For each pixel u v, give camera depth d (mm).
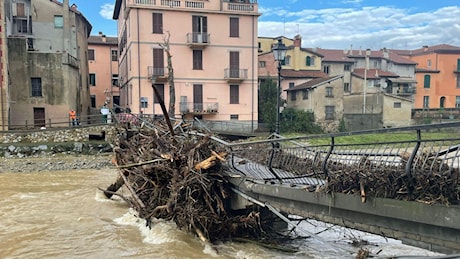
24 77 31312
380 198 5684
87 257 8172
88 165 24078
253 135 31891
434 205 5020
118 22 48719
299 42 49125
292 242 8836
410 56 59875
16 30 37188
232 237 8914
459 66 55375
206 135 9453
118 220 11109
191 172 8641
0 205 13156
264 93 39875
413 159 5344
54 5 37625
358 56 53719
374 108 41969
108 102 46594
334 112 40219
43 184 17719
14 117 30969
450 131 26609
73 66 33875
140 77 34719
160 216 9992
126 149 12695
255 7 37281
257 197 8414
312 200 6848
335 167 6844
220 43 36625
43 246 8914
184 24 35688
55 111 32062
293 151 9734
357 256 7074
